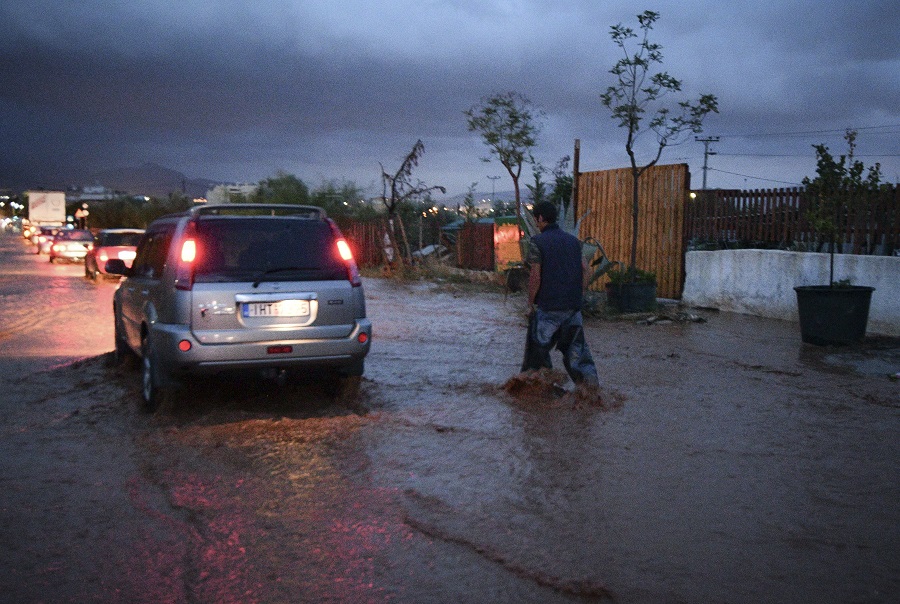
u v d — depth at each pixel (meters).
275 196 33.25
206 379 7.71
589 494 4.53
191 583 3.45
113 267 7.86
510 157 17.17
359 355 6.59
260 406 6.74
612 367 8.41
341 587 3.40
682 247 14.84
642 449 5.42
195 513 4.25
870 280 10.74
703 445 5.51
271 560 3.68
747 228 13.65
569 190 20.28
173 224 6.78
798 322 12.05
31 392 7.25
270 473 4.92
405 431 5.89
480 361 8.84
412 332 11.16
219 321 6.14
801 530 4.01
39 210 61.81
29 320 12.83
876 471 4.95
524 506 4.34
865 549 3.78
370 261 26.27
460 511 4.27
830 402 6.81
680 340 10.33
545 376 7.08
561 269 6.82
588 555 3.70
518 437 5.72
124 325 8.12
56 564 3.64
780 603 3.25
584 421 6.17
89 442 5.62
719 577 3.48
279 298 6.30
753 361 8.77
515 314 13.41
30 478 4.84
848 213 11.40
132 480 4.80
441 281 20.58
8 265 29.88
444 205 33.12
